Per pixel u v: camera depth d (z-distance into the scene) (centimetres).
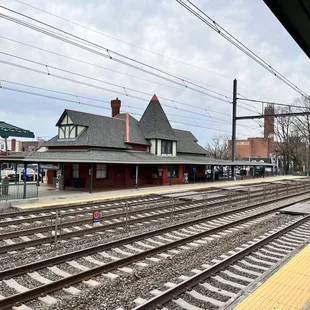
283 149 6397
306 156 6500
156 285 646
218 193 2550
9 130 2041
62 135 2958
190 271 730
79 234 1065
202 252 895
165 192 2419
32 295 565
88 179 2666
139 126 3466
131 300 575
